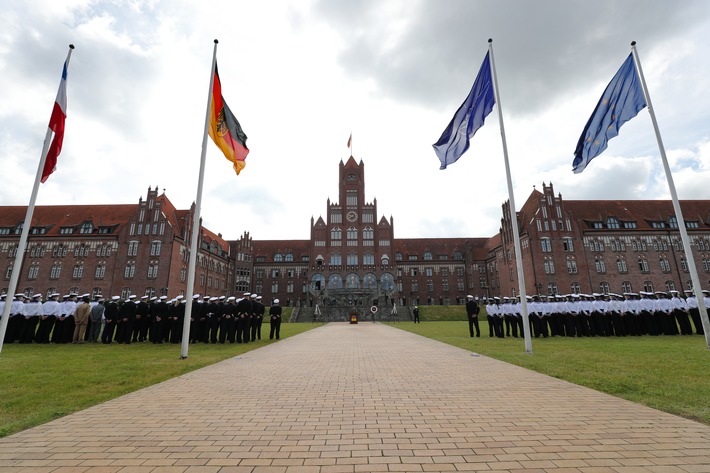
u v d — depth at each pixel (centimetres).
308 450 508
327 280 8850
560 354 1464
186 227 6862
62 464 461
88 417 667
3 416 675
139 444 533
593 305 2422
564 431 578
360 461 469
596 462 459
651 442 527
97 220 6850
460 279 9631
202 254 7475
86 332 2352
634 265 6669
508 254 7512
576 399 778
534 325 2411
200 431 591
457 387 905
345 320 7031
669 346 1689
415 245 10225
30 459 477
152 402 773
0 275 6588
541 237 6656
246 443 536
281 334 3042
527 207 7244
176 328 2162
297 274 9731
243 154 1923
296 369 1197
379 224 9206
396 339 2412
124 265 6375
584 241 6694
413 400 782
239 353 1631
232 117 1892
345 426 612
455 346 1884
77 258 6538
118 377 1043
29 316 2181
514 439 545
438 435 566
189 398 808
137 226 6519
